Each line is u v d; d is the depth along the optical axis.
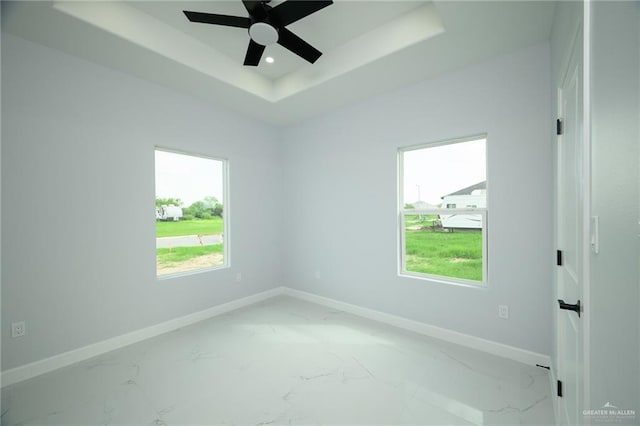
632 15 0.60
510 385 1.98
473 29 2.04
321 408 1.77
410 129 2.92
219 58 2.80
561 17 1.59
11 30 2.04
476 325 2.53
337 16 2.29
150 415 1.72
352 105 3.40
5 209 2.06
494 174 2.43
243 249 3.75
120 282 2.63
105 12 2.06
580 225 1.10
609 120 0.70
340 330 2.93
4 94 2.05
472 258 2.65
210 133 3.37
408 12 2.25
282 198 4.26
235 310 3.56
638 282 0.59
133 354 2.46
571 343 1.30
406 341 2.67
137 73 2.68
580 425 1.06
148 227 2.84
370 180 3.25
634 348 0.60
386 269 3.13
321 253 3.77
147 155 2.83
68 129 2.34
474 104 2.52
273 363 2.29
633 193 0.60
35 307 2.18
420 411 1.74
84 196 2.43
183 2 2.15
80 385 2.03
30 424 1.66
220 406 1.80
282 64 2.98
